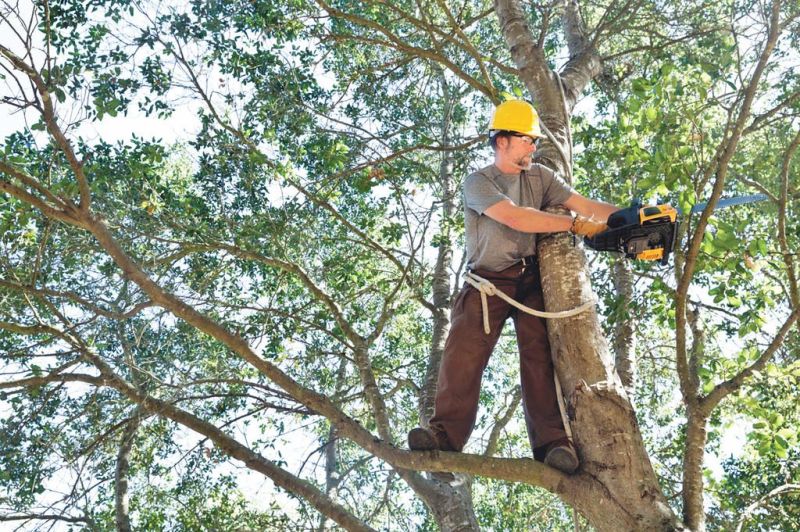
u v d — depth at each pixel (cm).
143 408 599
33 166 708
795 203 599
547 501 1052
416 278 835
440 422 373
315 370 848
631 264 675
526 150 391
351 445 1100
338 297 878
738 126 379
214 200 834
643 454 345
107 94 769
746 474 854
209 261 862
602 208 391
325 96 897
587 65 644
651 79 521
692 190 402
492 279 386
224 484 918
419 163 852
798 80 662
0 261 583
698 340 554
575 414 355
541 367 376
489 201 375
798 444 580
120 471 900
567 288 371
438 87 1002
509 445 1048
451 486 670
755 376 541
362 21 633
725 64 437
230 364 830
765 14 443
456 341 381
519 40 507
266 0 814
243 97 832
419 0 605
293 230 781
